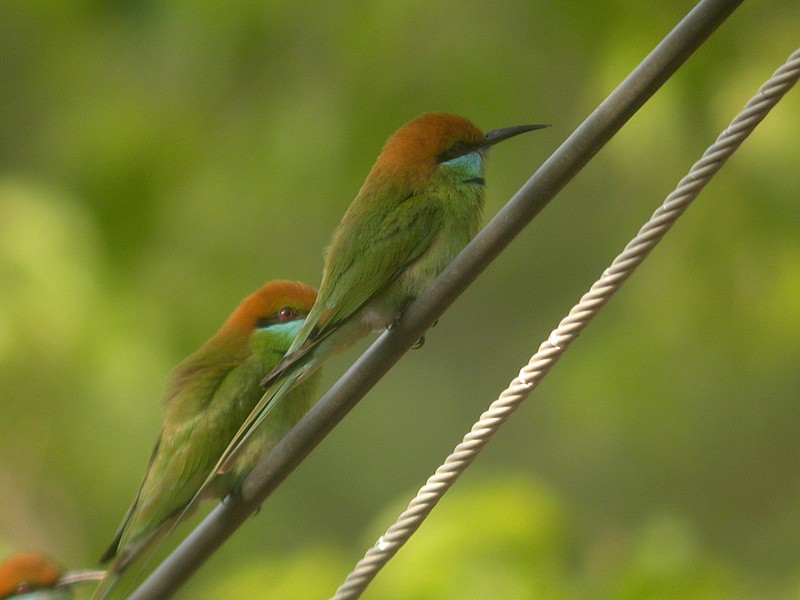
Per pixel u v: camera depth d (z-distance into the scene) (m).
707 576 9.99
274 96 14.46
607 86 12.73
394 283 8.15
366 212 8.26
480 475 15.93
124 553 8.70
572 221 15.76
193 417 8.98
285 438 7.22
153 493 8.86
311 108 14.02
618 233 14.16
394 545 6.70
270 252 14.65
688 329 13.01
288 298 9.31
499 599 9.73
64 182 14.62
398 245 8.12
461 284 6.84
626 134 12.46
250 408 9.02
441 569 9.89
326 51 14.16
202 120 14.70
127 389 13.36
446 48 13.63
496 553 9.92
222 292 14.38
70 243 13.73
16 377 13.01
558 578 9.95
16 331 13.02
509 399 6.47
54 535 13.19
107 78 15.30
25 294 13.17
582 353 14.11
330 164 13.88
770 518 14.19
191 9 14.34
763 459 14.02
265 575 11.45
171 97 14.84
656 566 9.98
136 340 13.61
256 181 14.34
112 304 13.74
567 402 13.61
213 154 14.62
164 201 14.59
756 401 13.66
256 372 9.12
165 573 7.47
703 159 6.14
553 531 10.15
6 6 15.57
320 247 14.60
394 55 13.66
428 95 13.63
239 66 14.56
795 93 12.38
